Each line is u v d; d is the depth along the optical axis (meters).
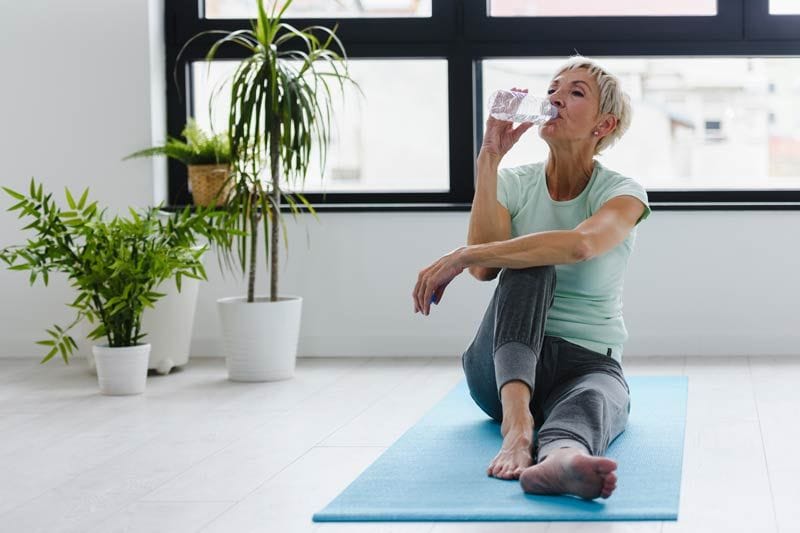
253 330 4.07
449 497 2.29
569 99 2.86
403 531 2.10
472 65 4.86
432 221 4.72
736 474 2.52
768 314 4.59
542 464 2.28
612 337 2.93
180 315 4.31
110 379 3.83
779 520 2.14
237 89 4.06
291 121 4.17
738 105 4.77
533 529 2.08
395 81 4.91
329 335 4.77
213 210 4.21
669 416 3.18
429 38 4.86
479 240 2.95
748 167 4.79
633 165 4.85
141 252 3.94
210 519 2.22
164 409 3.54
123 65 4.79
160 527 2.17
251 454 2.84
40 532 2.17
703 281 4.61
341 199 4.92
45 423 3.35
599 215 2.76
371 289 4.75
